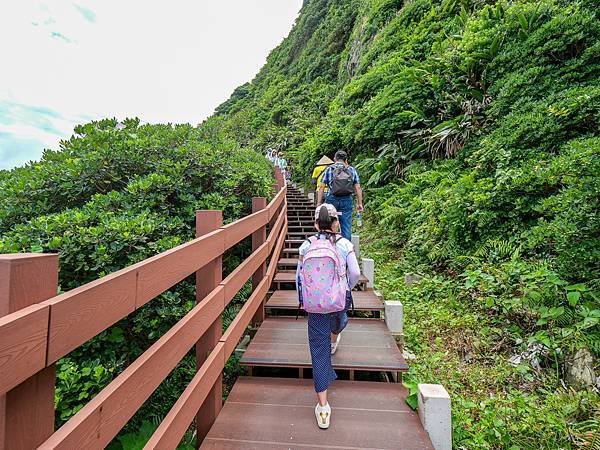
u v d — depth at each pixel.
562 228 2.80
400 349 3.07
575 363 2.55
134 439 2.00
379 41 12.79
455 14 9.22
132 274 1.28
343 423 2.01
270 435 1.91
